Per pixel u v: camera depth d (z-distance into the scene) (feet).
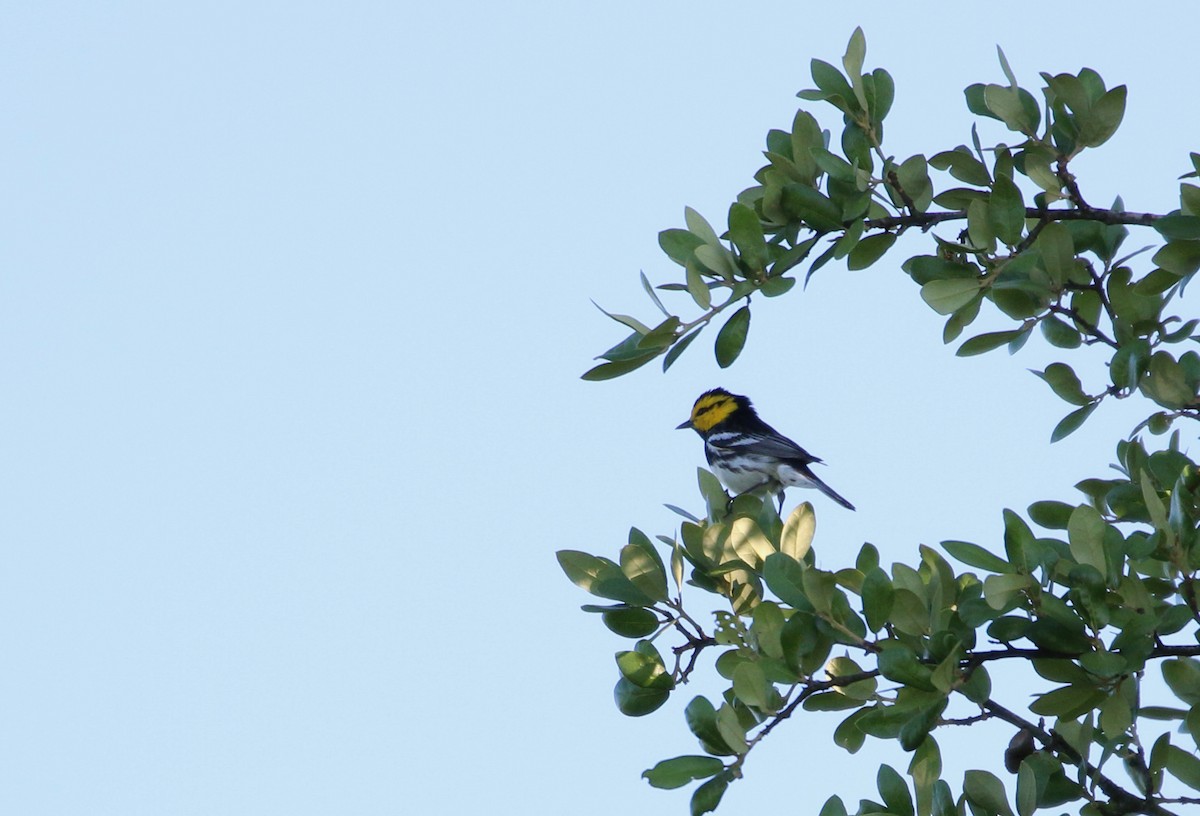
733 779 31.55
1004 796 31.91
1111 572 31.68
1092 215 36.06
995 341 37.35
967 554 32.53
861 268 35.68
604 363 31.37
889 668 30.89
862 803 32.35
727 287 32.89
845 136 35.76
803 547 35.86
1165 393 36.19
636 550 35.88
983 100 38.34
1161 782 33.91
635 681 34.99
